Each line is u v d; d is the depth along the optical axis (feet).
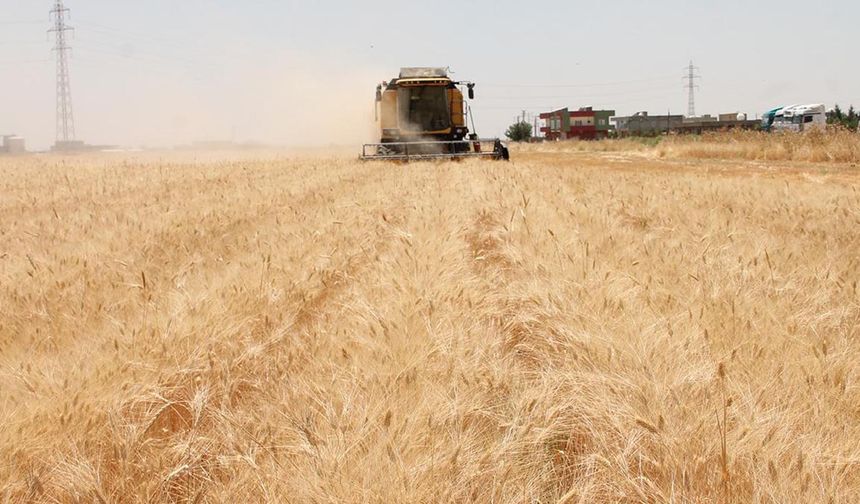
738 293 13.32
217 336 12.09
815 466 6.96
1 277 17.21
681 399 8.38
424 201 32.96
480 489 7.03
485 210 31.86
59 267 18.13
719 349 10.36
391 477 6.88
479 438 8.17
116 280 17.37
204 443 8.83
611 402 8.55
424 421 8.02
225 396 10.03
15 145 359.46
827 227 23.53
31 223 30.04
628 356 9.77
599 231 21.88
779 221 25.41
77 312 13.96
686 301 13.01
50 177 73.31
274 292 15.35
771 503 6.47
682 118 333.83
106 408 9.25
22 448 8.27
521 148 201.77
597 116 357.00
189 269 18.04
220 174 69.31
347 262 20.35
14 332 12.76
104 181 64.39
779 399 8.64
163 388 10.27
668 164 83.25
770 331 11.00
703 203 31.12
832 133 81.71
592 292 13.07
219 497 7.24
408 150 85.30
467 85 86.94
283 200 38.14
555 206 30.27
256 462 7.89
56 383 9.72
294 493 6.93
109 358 10.67
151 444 8.94
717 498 6.71
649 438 7.84
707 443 7.44
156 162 116.67
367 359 10.33
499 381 9.81
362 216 28.78
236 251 21.67
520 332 13.57
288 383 10.26
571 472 7.99
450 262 17.47
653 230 24.27
